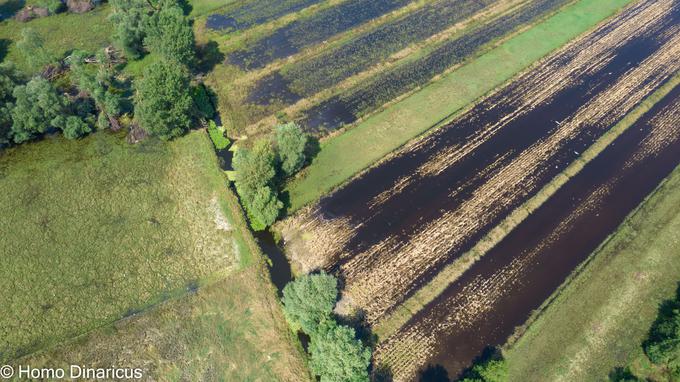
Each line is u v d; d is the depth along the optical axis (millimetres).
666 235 53250
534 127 65188
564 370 43938
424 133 64062
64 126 61344
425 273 50344
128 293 48531
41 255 51094
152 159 60406
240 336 46125
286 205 55969
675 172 59625
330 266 50938
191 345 45469
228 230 53719
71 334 45656
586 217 55312
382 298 48531
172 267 50625
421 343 45562
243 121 65188
